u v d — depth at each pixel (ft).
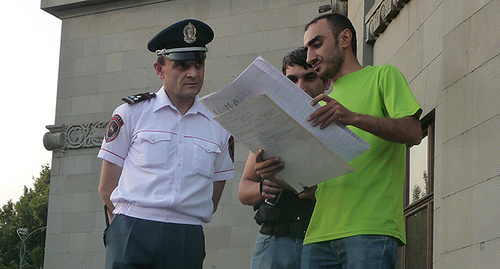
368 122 13.37
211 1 64.08
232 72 62.18
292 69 18.24
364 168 14.29
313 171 14.05
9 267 145.48
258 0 62.39
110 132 16.30
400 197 14.49
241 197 18.47
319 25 15.38
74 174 66.03
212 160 16.51
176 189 15.87
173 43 16.40
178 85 16.24
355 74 15.08
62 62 69.15
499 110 16.53
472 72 17.95
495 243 16.06
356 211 14.15
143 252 15.57
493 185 16.43
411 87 25.76
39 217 150.00
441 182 19.31
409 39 26.32
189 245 15.96
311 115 13.38
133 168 16.08
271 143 13.94
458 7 19.03
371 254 13.84
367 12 32.83
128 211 15.87
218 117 13.83
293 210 17.67
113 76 66.80
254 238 57.82
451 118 18.97
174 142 16.16
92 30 68.49
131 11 67.21
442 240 18.95
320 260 14.55
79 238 64.49
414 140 13.70
